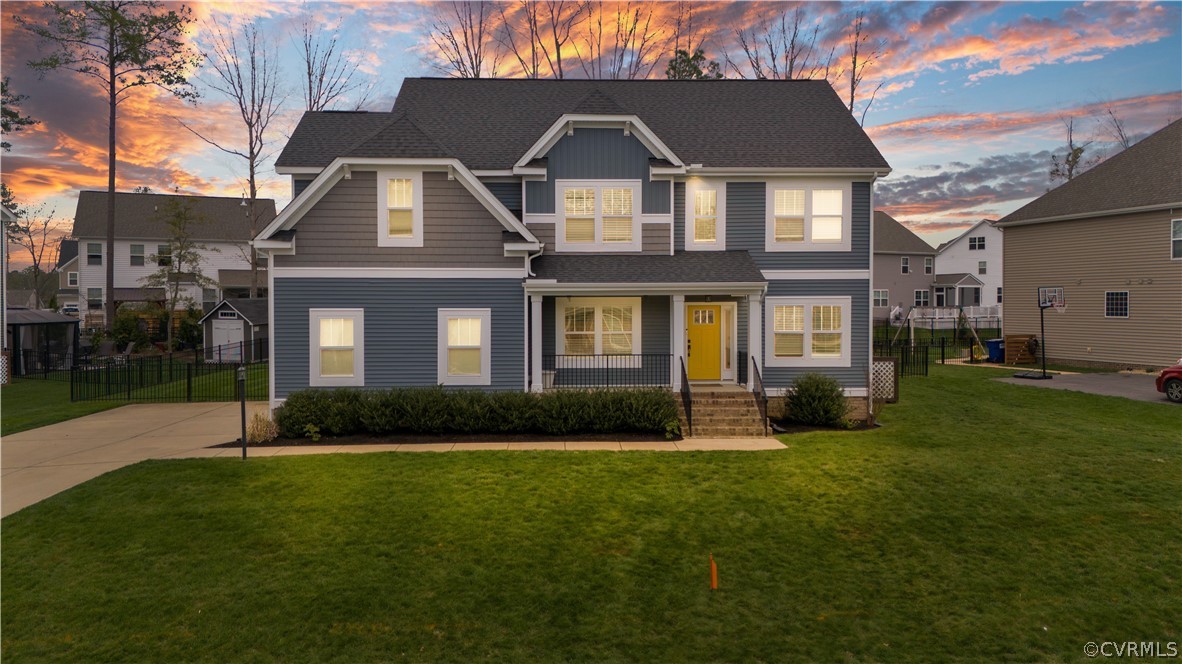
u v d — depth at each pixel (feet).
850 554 27.91
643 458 41.04
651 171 54.95
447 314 51.24
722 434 48.32
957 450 42.96
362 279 50.72
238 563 26.73
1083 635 22.04
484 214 51.08
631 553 27.94
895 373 60.80
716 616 23.21
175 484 35.65
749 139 59.36
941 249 200.23
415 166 50.29
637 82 70.08
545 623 22.72
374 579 25.53
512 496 34.14
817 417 52.06
